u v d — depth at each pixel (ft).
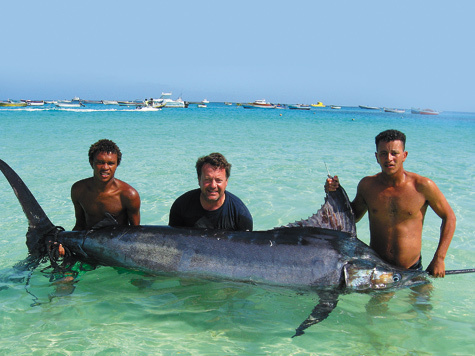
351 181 32.32
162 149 52.06
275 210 23.77
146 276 14.98
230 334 11.85
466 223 22.18
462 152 58.23
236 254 14.20
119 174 33.83
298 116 212.84
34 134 69.10
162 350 10.96
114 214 16.48
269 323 12.49
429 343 11.51
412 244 14.48
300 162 42.65
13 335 11.48
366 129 111.24
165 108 327.47
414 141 78.84
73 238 15.79
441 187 31.32
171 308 13.24
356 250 14.10
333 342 11.55
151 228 15.35
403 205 14.39
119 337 11.52
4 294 13.88
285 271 13.75
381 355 10.95
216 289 14.25
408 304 13.64
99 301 13.58
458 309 13.37
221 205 15.49
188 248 14.57
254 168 38.09
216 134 79.41
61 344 11.09
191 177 33.01
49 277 15.15
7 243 18.58
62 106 230.27
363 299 13.76
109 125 97.04
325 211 15.28
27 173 33.60
